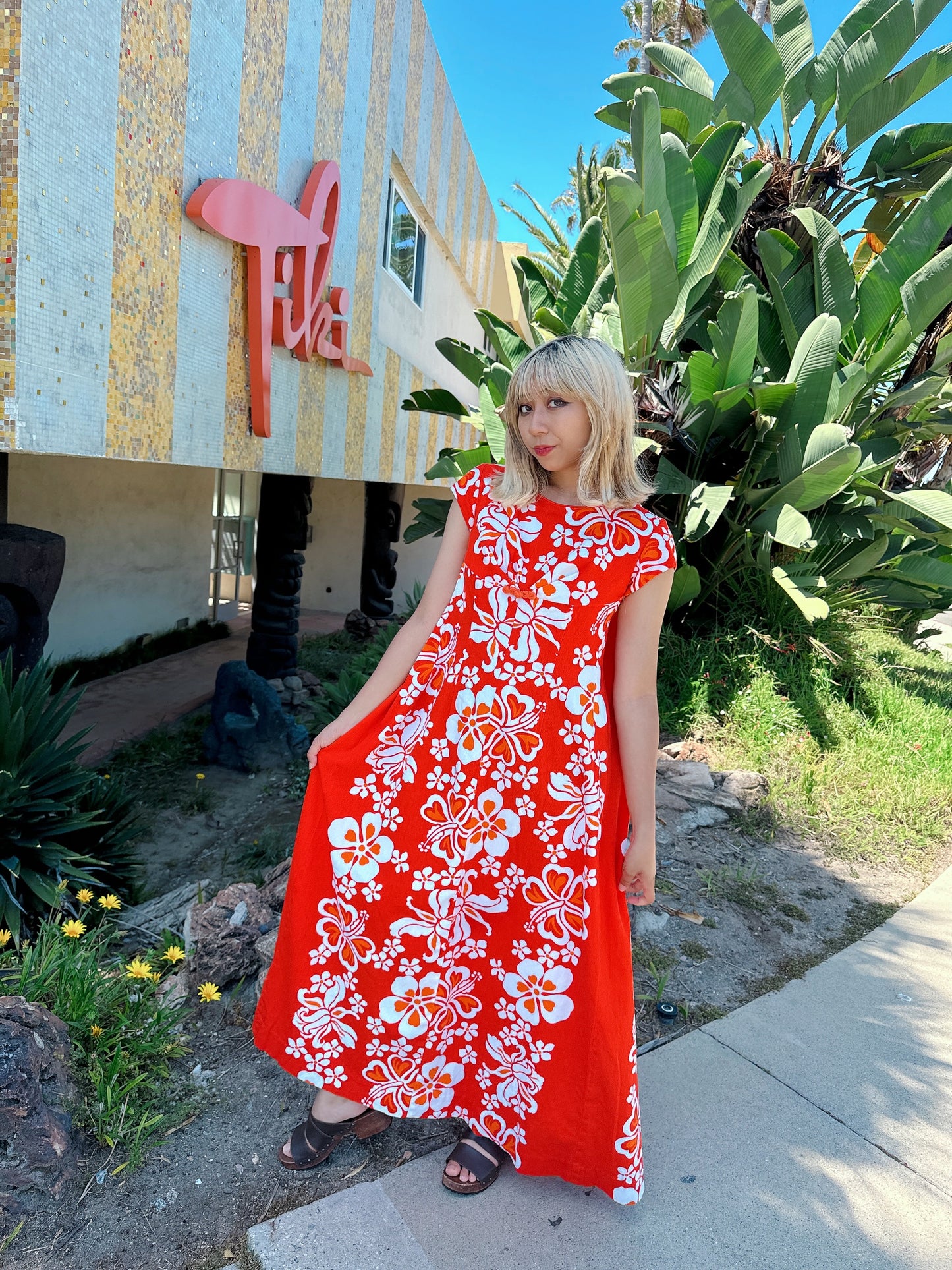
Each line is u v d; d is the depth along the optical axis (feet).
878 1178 5.48
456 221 31.53
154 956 7.93
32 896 9.92
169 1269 4.63
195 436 11.62
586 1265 4.65
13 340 7.73
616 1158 4.86
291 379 15.02
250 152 12.37
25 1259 4.64
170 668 26.18
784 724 15.30
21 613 12.58
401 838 5.05
